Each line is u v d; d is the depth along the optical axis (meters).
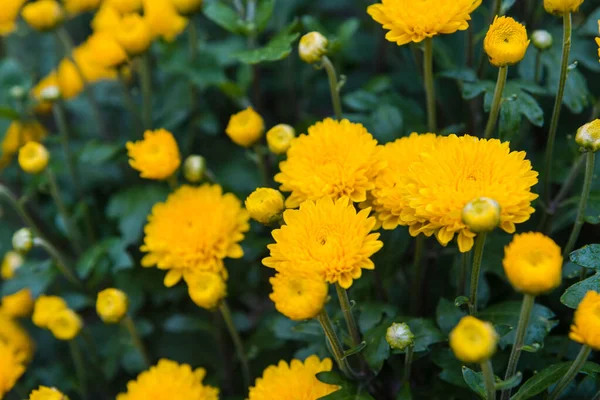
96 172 0.83
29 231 0.71
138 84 0.90
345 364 0.58
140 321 0.74
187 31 0.87
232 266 0.75
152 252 0.66
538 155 0.69
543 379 0.55
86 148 0.76
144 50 0.73
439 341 0.58
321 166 0.59
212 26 0.90
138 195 0.75
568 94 0.65
